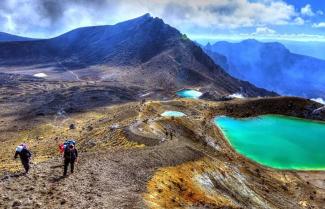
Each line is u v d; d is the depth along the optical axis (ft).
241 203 150.92
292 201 200.95
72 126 424.46
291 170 276.00
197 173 149.28
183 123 330.13
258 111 451.94
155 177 116.78
